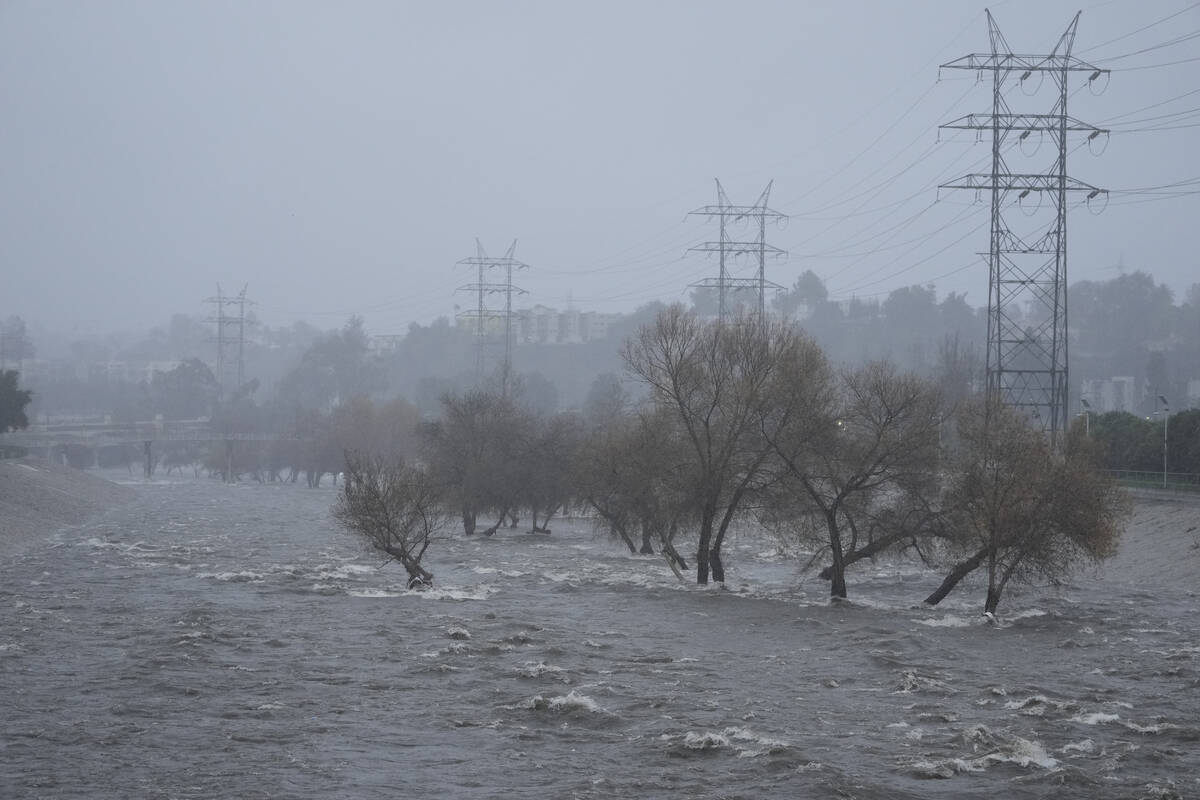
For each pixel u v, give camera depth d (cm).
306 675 3756
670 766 2797
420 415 19712
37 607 5172
